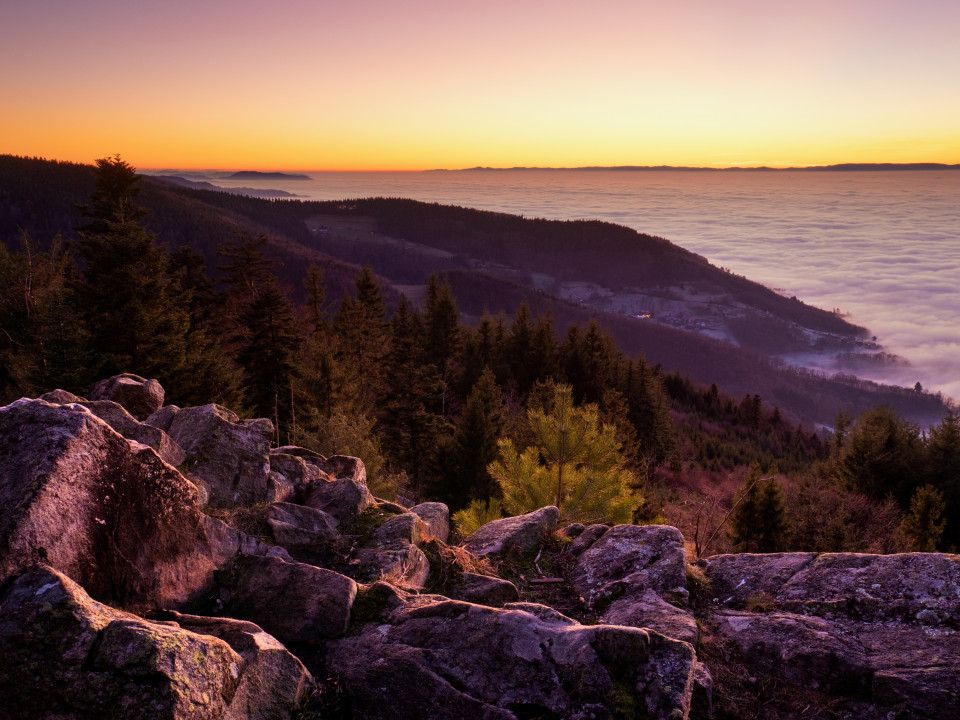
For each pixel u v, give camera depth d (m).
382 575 5.34
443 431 36.22
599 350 69.12
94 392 8.88
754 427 98.00
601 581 5.99
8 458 3.56
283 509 6.14
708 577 5.95
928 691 4.07
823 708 4.18
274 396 28.95
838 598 5.18
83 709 2.78
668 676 3.91
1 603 3.03
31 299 26.84
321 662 4.11
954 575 5.04
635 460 26.11
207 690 3.07
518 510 10.43
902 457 42.16
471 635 4.17
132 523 3.95
